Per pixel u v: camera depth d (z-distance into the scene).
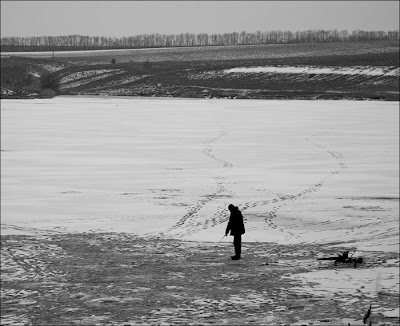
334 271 20.48
